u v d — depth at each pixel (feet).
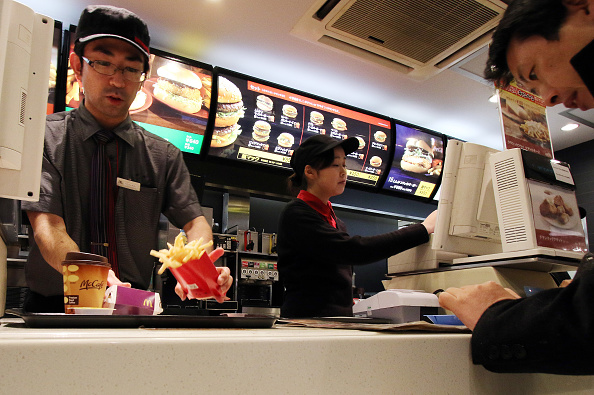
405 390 1.90
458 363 2.13
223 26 10.88
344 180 6.10
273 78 13.26
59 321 2.15
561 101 2.56
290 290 5.69
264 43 11.55
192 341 1.47
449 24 10.25
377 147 14.20
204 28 10.97
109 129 5.09
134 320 2.26
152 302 2.90
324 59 12.15
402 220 17.74
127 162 5.17
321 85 13.57
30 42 3.00
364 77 13.01
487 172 5.46
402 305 4.32
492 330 2.12
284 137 12.75
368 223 16.99
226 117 11.99
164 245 11.32
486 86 13.24
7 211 3.94
